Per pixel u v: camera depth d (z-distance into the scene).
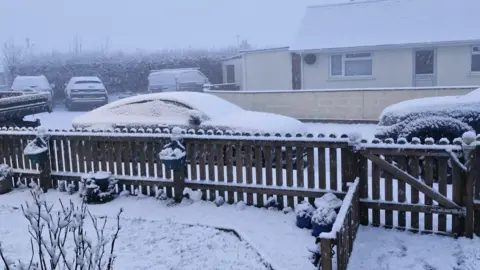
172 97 10.31
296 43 21.44
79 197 7.98
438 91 16.05
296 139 6.67
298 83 22.19
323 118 17.75
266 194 7.04
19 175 8.77
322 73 21.03
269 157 6.95
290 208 6.87
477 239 5.77
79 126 10.83
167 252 5.78
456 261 5.26
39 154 8.14
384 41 19.70
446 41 18.42
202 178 7.46
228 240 6.07
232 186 7.22
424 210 6.00
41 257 3.83
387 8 21.50
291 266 5.19
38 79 28.39
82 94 27.06
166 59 34.66
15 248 5.96
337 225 4.46
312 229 6.11
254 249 5.70
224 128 9.43
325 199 6.19
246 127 9.24
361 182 6.36
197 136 7.32
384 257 5.43
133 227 6.63
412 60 19.38
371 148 6.15
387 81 19.91
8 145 8.86
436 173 7.82
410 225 6.24
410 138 8.31
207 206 7.26
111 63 34.19
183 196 7.59
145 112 10.40
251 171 7.11
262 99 18.69
